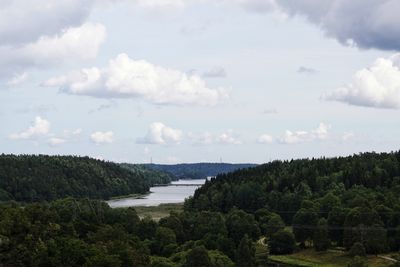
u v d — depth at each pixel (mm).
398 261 175125
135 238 184000
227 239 197875
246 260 176750
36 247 150750
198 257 165375
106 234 172000
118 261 145375
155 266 165625
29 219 165625
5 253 148250
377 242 199500
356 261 172250
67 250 149750
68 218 194375
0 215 162750
